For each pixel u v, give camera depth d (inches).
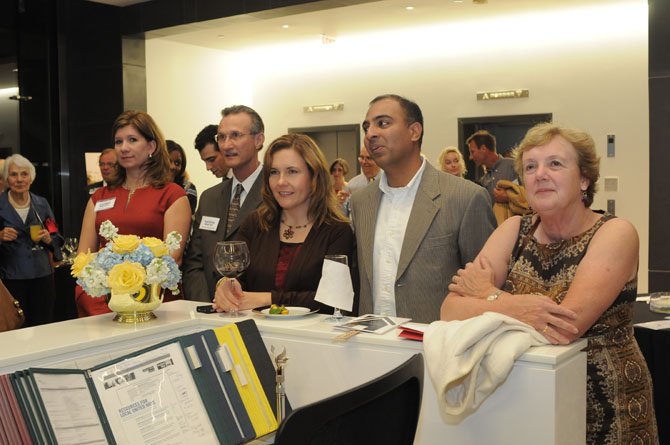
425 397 71.4
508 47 359.3
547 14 342.0
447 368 65.1
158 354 72.8
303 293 98.2
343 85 412.8
